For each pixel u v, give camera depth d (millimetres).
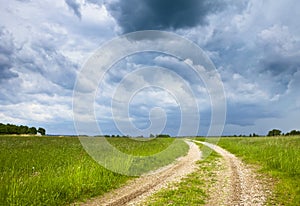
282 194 10977
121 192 11758
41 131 108375
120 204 9953
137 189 12203
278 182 12945
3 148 26109
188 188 12188
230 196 10961
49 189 10289
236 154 26703
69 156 19875
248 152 25719
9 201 8914
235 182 13422
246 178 14328
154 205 9641
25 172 13266
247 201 10266
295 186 11938
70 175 11859
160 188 12266
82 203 10180
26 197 9375
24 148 27156
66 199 10266
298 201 9984
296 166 15164
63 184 10984
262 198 10578
